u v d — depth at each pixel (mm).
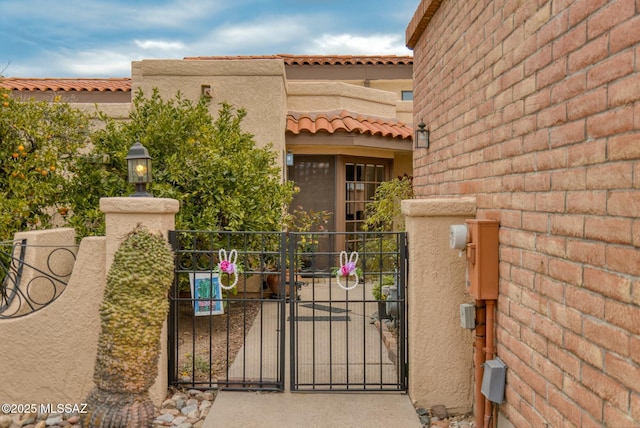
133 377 3418
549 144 2840
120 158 6289
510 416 3441
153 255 3566
